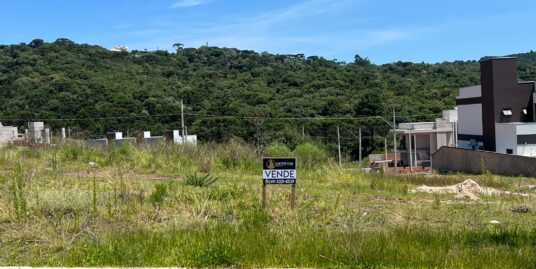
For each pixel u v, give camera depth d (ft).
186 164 53.42
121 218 26.58
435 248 21.02
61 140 62.13
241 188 35.58
